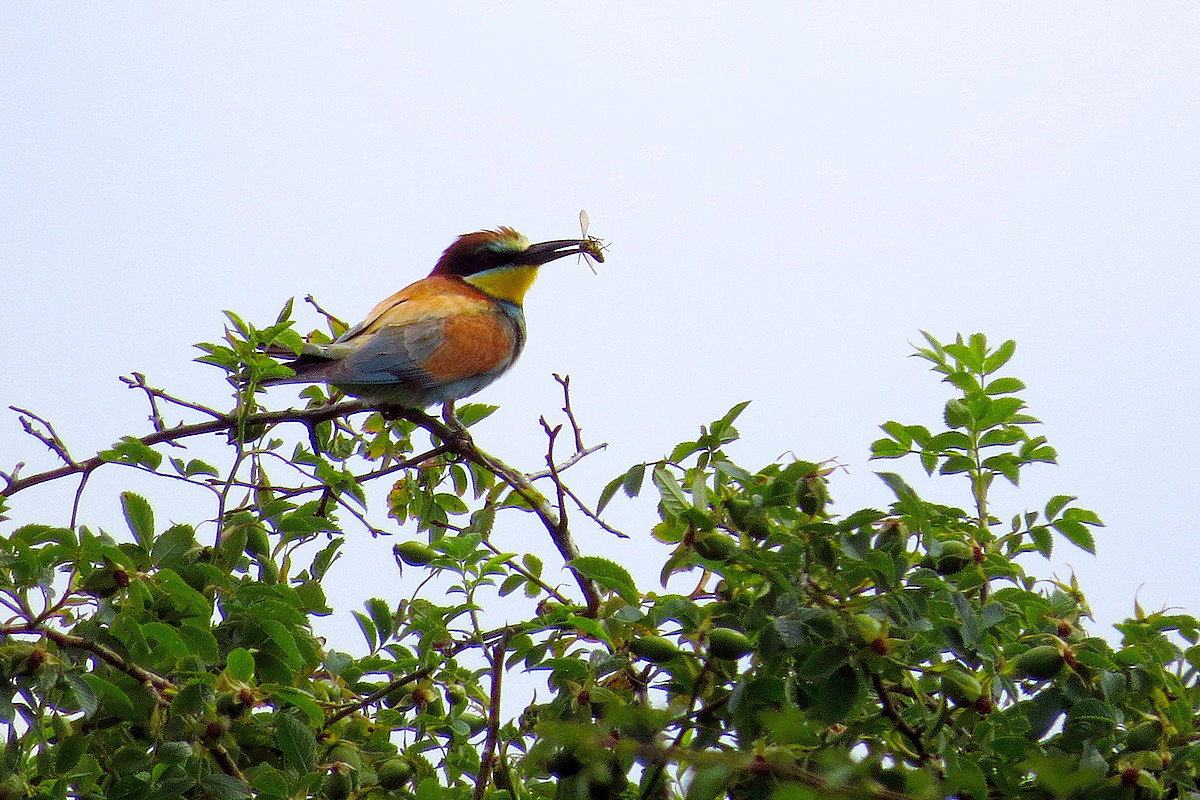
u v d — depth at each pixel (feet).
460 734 32.78
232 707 28.02
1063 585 31.89
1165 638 30.04
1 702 26.07
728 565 28.48
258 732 29.58
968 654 28.71
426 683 33.53
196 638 27.43
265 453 39.78
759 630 26.53
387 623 34.50
